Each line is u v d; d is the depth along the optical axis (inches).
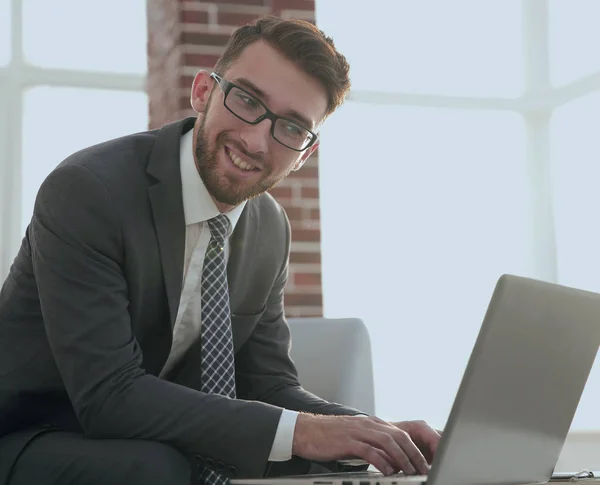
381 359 180.7
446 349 184.5
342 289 179.9
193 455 63.7
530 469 62.9
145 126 171.6
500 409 56.7
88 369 64.2
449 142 189.3
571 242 190.7
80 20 170.7
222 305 74.1
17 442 65.2
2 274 165.3
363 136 183.9
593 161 187.0
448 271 186.4
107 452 61.6
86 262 66.1
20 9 168.2
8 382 69.3
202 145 71.8
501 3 193.6
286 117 70.8
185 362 76.0
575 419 183.9
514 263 191.2
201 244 74.3
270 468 69.6
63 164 69.6
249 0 150.6
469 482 56.7
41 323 70.0
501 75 193.0
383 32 186.4
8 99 167.0
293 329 95.2
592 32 188.7
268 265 81.0
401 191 185.0
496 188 191.3
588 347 63.1
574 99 189.6
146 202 70.1
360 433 61.2
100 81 170.2
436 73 189.2
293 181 150.7
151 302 70.2
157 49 163.5
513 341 55.2
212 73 73.5
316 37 72.1
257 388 82.3
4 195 166.1
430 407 181.9
